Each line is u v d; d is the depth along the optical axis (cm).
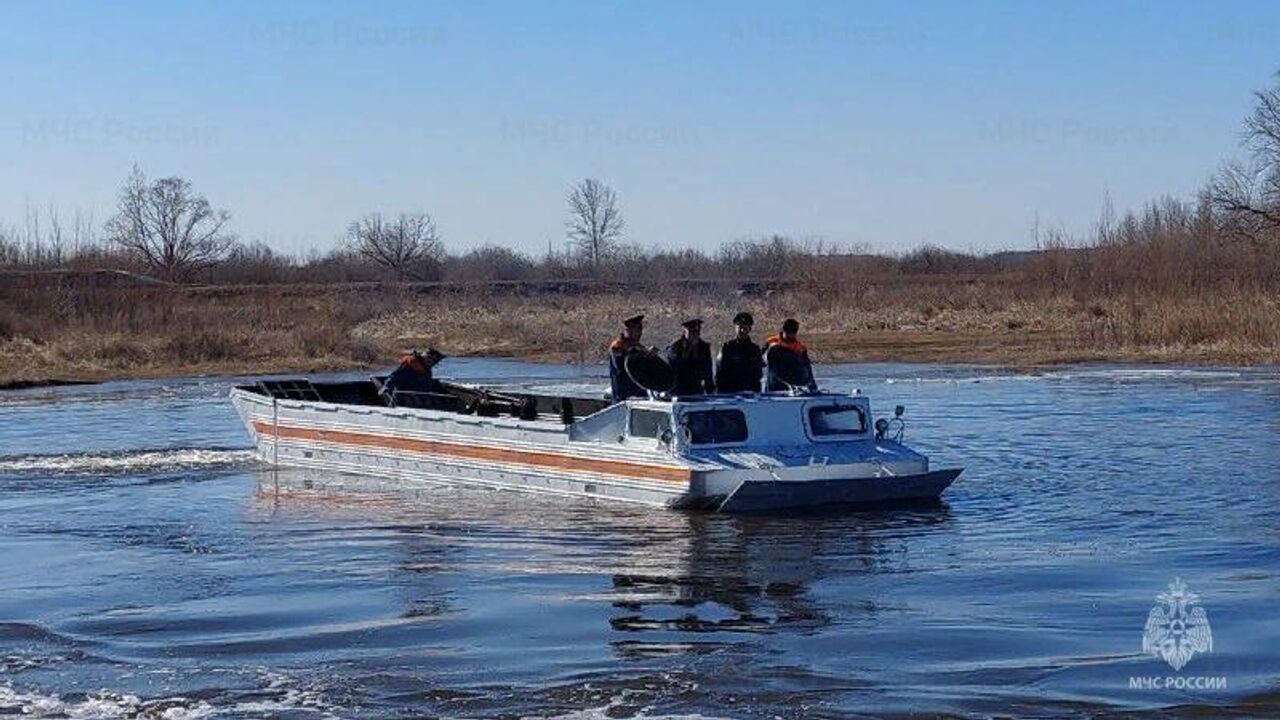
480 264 11138
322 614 1378
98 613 1397
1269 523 1797
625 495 1939
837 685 1127
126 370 4725
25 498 2108
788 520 1833
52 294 5491
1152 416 3064
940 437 2742
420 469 2217
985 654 1209
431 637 1289
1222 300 5141
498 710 1081
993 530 1769
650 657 1212
